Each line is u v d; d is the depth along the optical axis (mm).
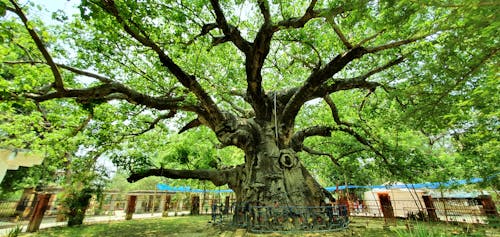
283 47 11891
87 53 9469
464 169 11156
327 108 14906
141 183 37781
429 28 4699
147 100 9500
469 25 3191
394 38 7738
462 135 9602
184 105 10547
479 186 10891
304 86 10266
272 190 9547
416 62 8602
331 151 16281
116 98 8648
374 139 12508
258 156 10703
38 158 6473
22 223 14789
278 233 7836
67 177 14914
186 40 8562
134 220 16375
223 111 11773
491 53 3646
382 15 4262
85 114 9875
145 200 29875
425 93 5188
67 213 13578
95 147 11742
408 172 11953
